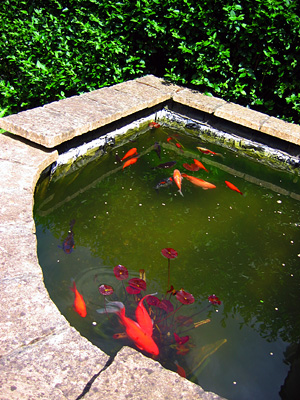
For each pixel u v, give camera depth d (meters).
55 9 2.97
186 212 1.98
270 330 1.43
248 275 1.67
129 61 2.89
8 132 2.11
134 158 2.28
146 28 2.79
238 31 2.71
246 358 1.31
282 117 2.79
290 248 1.85
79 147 2.26
